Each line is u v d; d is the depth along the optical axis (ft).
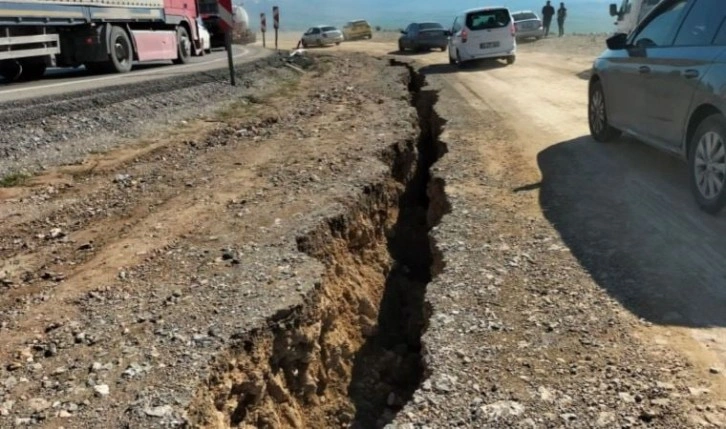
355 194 21.30
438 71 60.13
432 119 35.76
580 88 42.73
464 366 11.12
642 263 14.28
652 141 19.85
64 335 12.73
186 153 27.91
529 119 31.81
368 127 31.71
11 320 13.50
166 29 57.41
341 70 64.49
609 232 16.19
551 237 16.24
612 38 22.91
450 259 15.40
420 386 11.10
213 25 82.84
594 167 22.15
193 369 11.48
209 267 15.69
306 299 14.42
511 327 12.21
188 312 13.47
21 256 17.06
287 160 25.85
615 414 9.58
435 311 13.05
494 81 48.62
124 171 24.81
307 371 15.16
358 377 18.17
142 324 13.04
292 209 19.81
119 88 36.99
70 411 10.40
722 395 9.82
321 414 15.92
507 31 61.62
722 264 14.01
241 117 35.99
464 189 20.70
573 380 10.47
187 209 20.24
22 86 39.52
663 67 18.56
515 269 14.60
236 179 23.47
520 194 19.84
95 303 14.06
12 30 38.50
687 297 12.71
